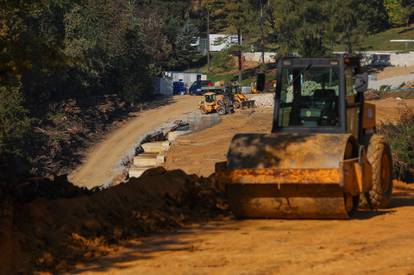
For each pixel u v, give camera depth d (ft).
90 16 563.89
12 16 102.47
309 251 84.53
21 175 103.60
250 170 101.96
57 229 87.92
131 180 110.83
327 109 110.83
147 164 399.24
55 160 478.18
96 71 571.69
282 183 100.78
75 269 78.79
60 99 558.15
